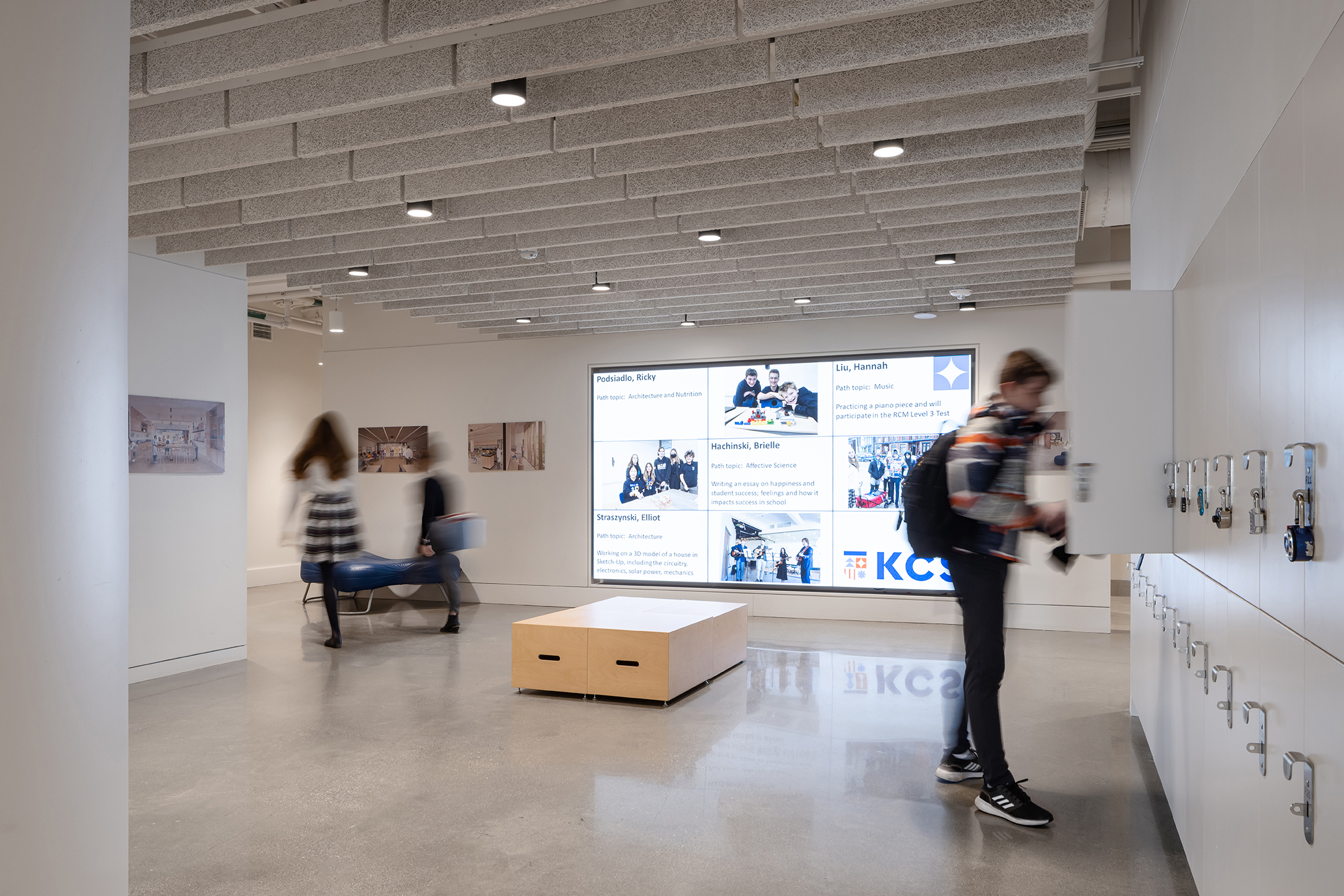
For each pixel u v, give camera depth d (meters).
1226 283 2.29
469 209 5.16
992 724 3.53
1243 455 2.11
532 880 2.97
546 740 4.57
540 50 3.38
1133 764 4.17
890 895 2.87
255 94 3.85
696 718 4.98
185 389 6.32
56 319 1.46
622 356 9.31
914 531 3.64
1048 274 6.87
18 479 1.39
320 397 12.60
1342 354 1.39
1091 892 2.88
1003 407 3.49
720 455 9.02
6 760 1.37
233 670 6.31
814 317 8.59
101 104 1.57
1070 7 3.11
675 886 2.93
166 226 5.45
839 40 3.34
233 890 2.90
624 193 4.82
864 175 4.73
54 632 1.45
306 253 6.05
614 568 9.34
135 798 3.76
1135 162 4.57
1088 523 3.20
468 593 9.80
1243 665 2.12
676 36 3.21
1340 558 1.41
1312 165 1.55
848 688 5.71
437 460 9.77
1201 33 2.72
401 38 3.21
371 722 4.94
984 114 3.87
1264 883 1.92
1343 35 1.37
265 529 11.66
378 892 2.89
